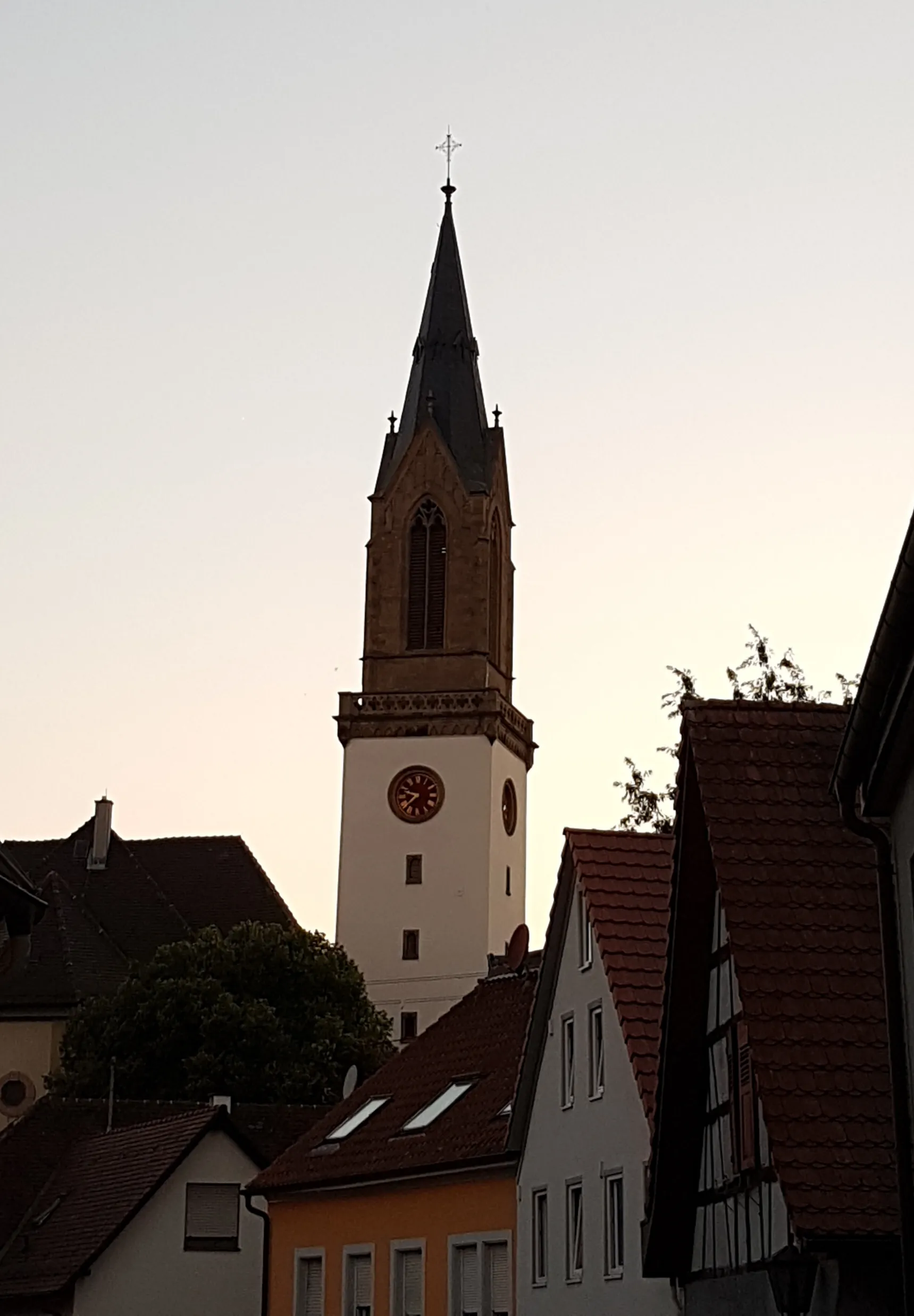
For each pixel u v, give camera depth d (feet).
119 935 317.83
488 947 346.74
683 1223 85.71
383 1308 134.62
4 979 63.98
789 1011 71.15
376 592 366.22
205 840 342.03
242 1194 152.46
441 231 393.29
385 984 347.56
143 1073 247.91
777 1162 68.03
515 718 368.89
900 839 64.90
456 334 383.45
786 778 77.56
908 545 56.18
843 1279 67.67
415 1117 139.85
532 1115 122.83
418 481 369.50
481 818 352.08
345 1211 141.18
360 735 358.02
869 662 61.00
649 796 192.85
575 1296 114.01
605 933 111.75
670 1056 83.51
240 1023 245.86
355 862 353.72
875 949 72.79
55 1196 177.99
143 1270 160.76
